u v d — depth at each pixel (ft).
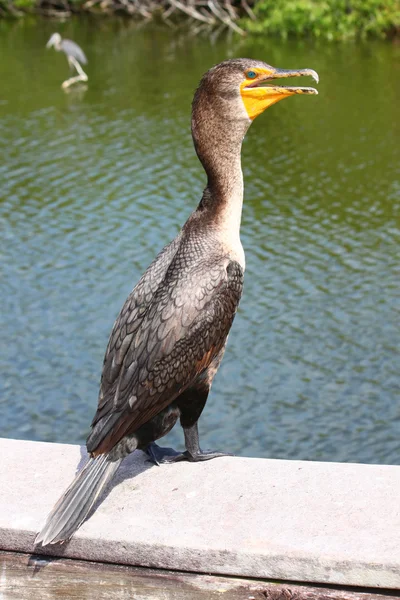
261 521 12.49
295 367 54.03
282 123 98.02
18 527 12.63
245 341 57.00
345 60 119.75
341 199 78.89
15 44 130.41
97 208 77.36
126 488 13.53
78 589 12.53
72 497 12.39
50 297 63.52
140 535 12.30
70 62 119.14
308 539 12.01
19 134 93.71
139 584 12.32
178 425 48.62
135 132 93.61
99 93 106.32
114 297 63.21
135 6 147.13
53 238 72.49
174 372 13.30
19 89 108.47
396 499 12.76
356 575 11.62
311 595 11.79
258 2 138.41
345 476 13.38
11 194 80.48
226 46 128.16
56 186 81.76
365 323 58.85
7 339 58.34
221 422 48.93
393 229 72.79
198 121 14.24
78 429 48.65
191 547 12.05
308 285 64.08
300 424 48.57
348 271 66.08
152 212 76.07
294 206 77.71
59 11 148.97
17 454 14.40
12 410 50.60
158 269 14.02
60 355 56.39
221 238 14.08
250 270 66.59
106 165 85.71
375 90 106.32
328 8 131.44
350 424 48.55
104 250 70.08
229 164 14.20
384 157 87.35
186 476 13.78
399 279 64.69
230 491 13.26
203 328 13.44
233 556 11.94
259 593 11.93
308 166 86.07
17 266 68.13
